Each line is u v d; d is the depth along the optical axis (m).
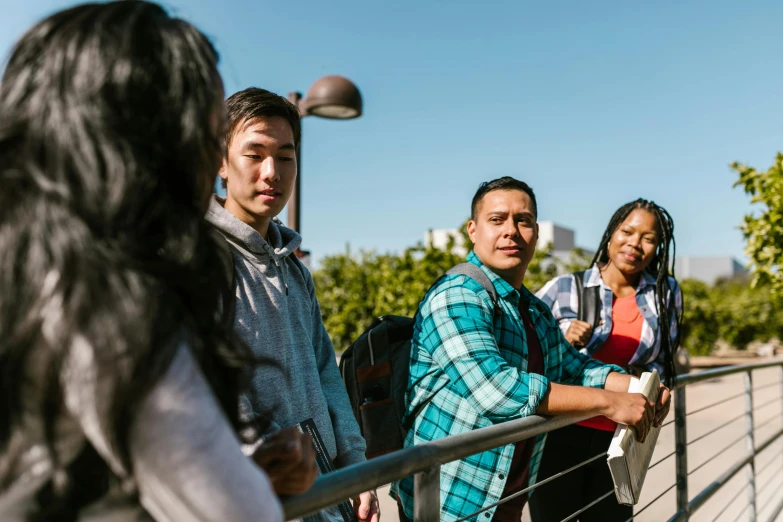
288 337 1.71
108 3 0.81
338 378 1.96
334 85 5.65
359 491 1.13
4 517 0.68
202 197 0.87
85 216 0.68
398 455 1.25
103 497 0.71
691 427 7.74
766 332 22.89
